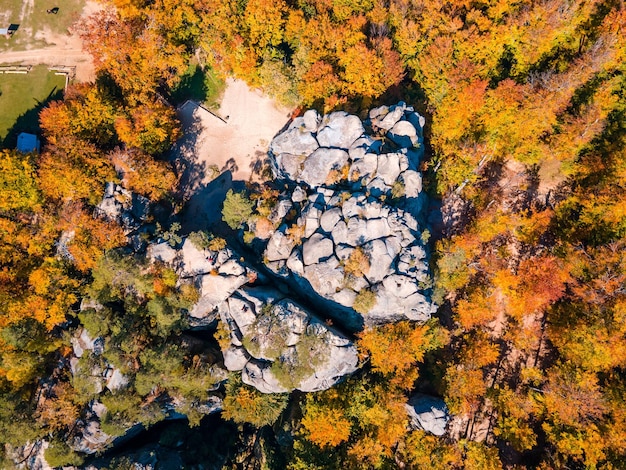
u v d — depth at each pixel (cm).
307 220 5584
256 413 5641
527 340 5775
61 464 5775
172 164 6619
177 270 5825
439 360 5747
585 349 5234
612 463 5075
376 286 5278
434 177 6084
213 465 6138
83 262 5744
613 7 5441
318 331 5272
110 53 5759
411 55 6106
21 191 5703
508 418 5419
